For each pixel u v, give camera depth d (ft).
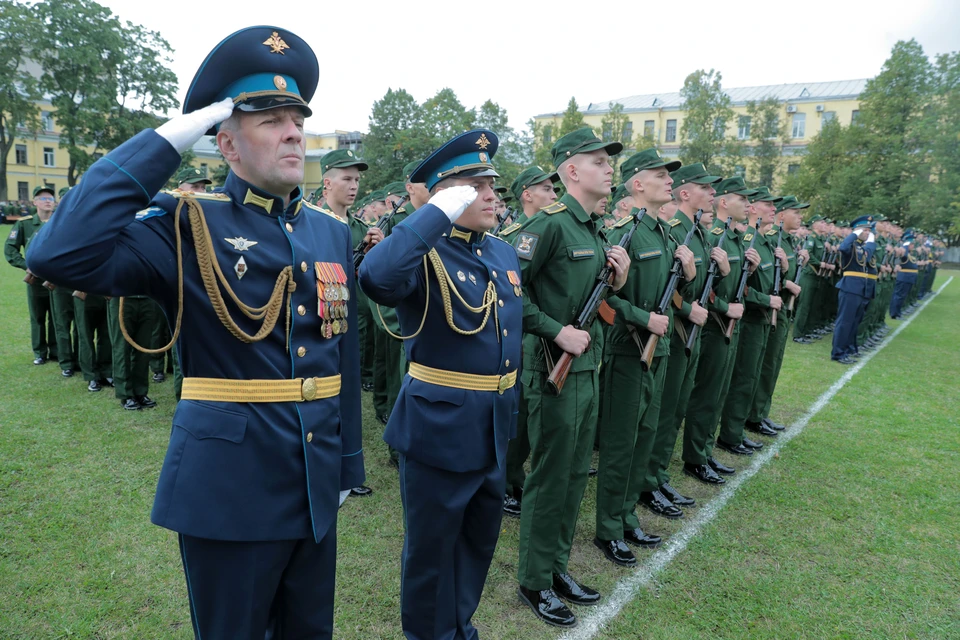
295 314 5.79
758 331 17.16
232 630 5.60
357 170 15.66
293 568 6.11
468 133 7.97
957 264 114.01
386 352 17.62
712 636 9.54
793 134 150.82
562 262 9.82
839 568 11.51
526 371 10.28
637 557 11.78
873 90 112.57
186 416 5.49
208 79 5.41
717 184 17.62
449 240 8.13
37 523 11.76
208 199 5.55
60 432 16.31
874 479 15.56
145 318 18.01
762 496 14.53
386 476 15.02
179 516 5.30
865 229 28.96
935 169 105.60
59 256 4.51
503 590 10.62
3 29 108.78
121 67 122.21
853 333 29.55
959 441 18.34
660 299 11.98
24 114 116.67
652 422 12.30
